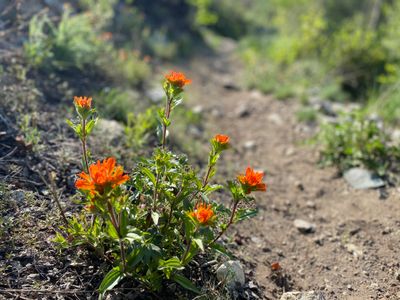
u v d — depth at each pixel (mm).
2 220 559
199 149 1011
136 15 1863
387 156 967
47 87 956
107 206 452
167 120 543
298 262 713
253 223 794
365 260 709
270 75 1720
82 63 1136
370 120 1048
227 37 2924
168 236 540
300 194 919
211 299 545
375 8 1951
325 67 1675
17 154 693
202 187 547
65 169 699
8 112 785
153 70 1535
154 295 529
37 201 616
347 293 641
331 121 1195
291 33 2164
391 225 778
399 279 660
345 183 935
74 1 1451
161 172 529
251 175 499
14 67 944
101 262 551
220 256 624
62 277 525
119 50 1486
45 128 792
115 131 865
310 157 1060
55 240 521
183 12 2504
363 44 1643
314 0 2531
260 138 1195
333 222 819
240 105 1440
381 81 1416
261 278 650
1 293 487
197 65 1895
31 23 1020
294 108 1405
